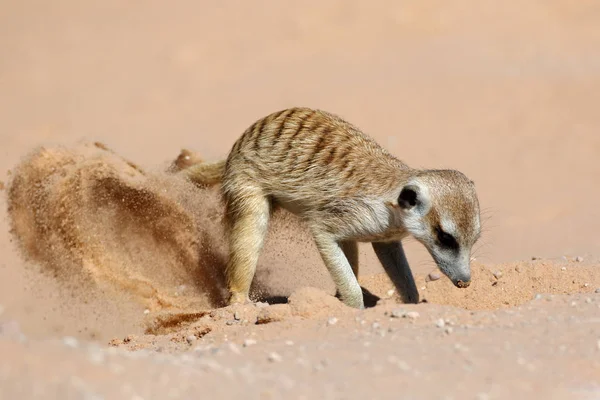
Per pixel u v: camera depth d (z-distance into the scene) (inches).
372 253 618.2
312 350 318.0
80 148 553.9
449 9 1774.1
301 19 1749.5
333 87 1362.0
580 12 1744.6
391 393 264.7
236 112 1238.3
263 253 536.7
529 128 1120.2
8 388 235.8
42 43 1651.1
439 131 1123.3
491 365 293.6
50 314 506.3
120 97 1330.0
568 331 339.0
